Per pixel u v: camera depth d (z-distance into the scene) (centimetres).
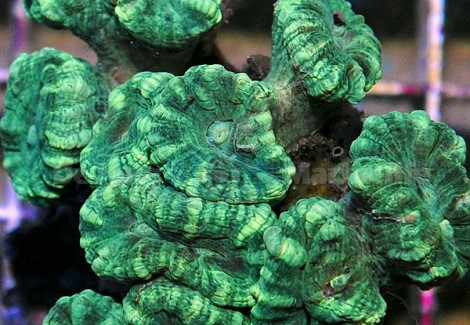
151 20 29
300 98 29
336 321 28
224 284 28
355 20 30
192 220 28
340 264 28
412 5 51
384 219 28
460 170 28
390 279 29
